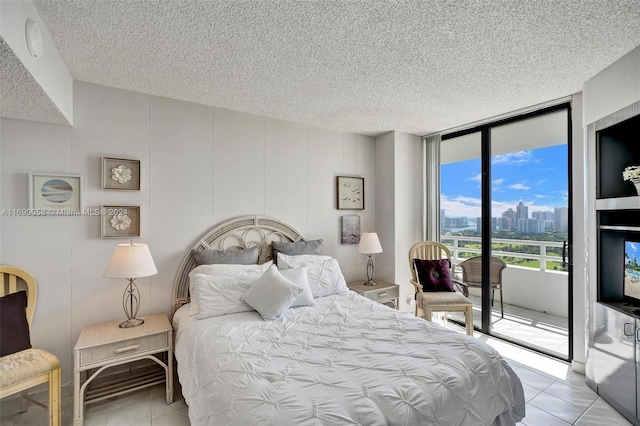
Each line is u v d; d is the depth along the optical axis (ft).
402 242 13.16
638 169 6.81
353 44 6.48
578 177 8.91
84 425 6.65
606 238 7.93
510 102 9.75
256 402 4.15
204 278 8.12
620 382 7.06
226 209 10.26
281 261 9.92
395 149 12.98
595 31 5.98
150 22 5.68
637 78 6.63
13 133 7.36
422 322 6.99
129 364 8.70
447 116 11.13
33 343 7.50
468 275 12.69
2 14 4.05
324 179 12.51
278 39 6.29
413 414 4.14
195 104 9.75
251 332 6.51
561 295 12.34
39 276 7.59
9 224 7.29
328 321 7.20
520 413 5.74
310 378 4.66
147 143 8.99
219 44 6.46
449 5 5.22
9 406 7.24
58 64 6.70
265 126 11.09
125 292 8.62
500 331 11.71
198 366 5.60
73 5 5.16
